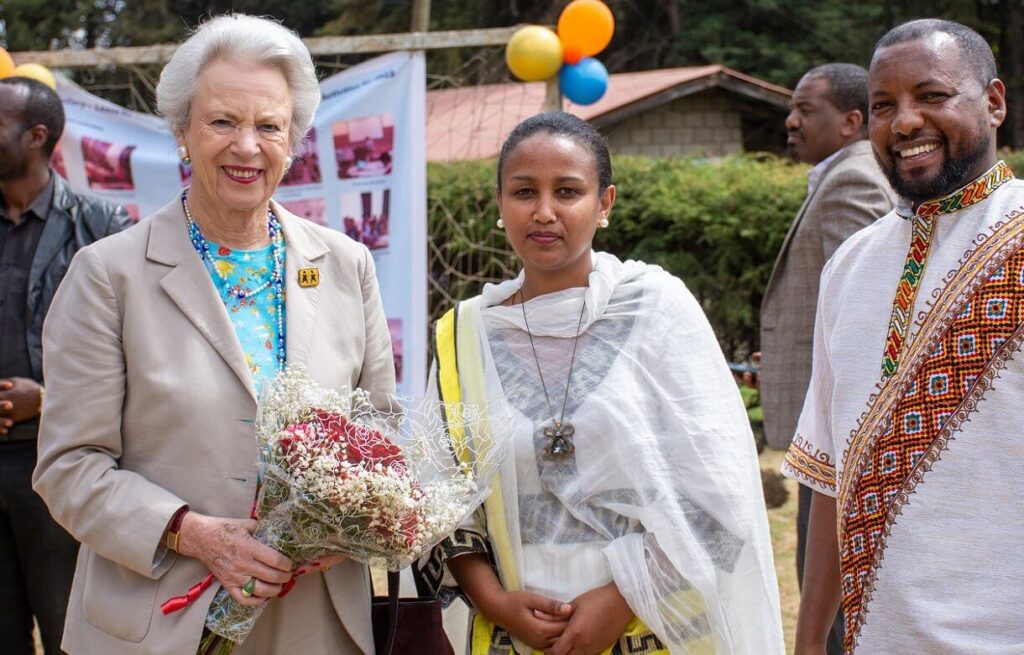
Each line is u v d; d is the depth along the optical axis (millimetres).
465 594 2504
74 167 6082
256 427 2109
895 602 2084
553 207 2430
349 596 2355
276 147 2309
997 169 2158
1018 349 2010
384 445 2086
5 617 3598
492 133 11555
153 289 2277
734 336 9617
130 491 2166
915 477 2080
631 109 14797
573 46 5676
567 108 12156
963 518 2027
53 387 2234
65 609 3602
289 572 2158
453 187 8766
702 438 2375
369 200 5891
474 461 2324
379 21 21797
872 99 2234
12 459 3527
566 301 2488
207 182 2291
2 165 3607
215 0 23750
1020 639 1968
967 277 2094
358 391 2205
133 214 6090
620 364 2428
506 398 2461
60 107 3785
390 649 2330
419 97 5840
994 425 2016
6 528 3598
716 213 9297
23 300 3641
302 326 2363
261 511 2146
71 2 23750
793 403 3902
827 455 2441
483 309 2594
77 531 2199
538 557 2387
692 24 22312
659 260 9500
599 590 2324
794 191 9125
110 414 2215
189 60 2287
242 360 2277
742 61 21766
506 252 8422
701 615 2326
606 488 2373
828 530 2486
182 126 2342
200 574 2201
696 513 2357
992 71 2182
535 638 2314
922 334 2131
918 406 2102
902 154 2186
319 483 1965
